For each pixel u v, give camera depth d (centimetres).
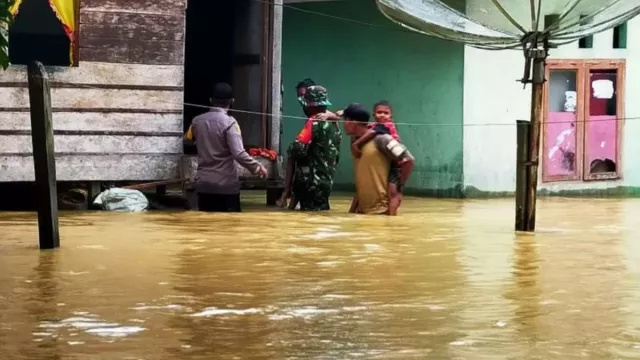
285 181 1321
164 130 1294
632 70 1709
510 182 1627
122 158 1279
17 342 530
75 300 639
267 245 911
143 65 1279
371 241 953
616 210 1359
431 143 1627
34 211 1227
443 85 1605
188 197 1289
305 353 512
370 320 590
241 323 578
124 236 967
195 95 1644
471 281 726
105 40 1263
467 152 1590
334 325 576
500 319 596
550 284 717
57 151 1251
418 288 696
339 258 832
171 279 718
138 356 505
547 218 1230
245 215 1204
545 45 1060
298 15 1764
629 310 627
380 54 1680
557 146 1652
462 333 559
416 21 1141
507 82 1620
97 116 1266
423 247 913
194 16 1623
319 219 1164
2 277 722
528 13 1530
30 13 1453
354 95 1714
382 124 1250
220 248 885
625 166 1716
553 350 523
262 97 1367
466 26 1173
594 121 1678
